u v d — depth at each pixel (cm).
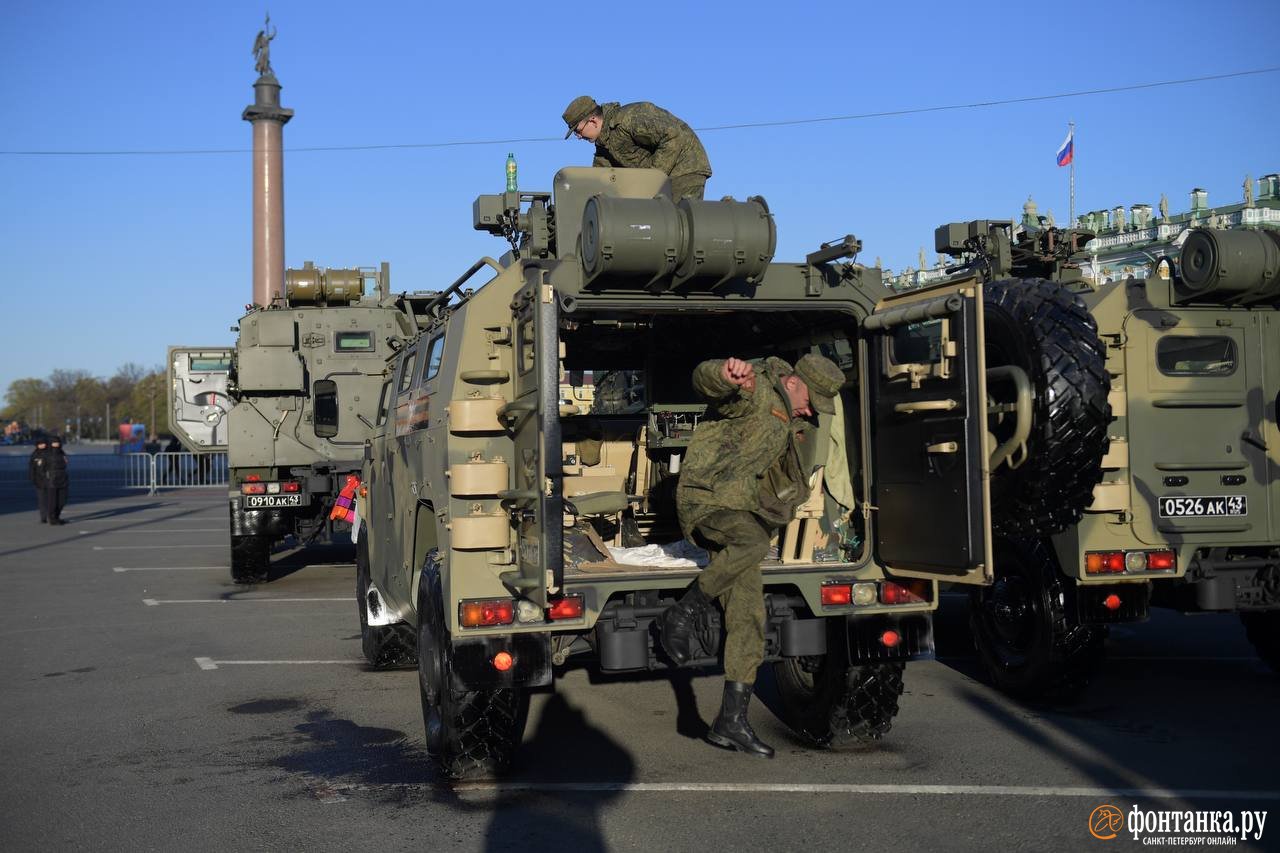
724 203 518
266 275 3619
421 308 838
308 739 656
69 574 1490
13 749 638
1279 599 763
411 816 511
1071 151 2934
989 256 873
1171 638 966
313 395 1340
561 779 564
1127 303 739
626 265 510
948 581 539
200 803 534
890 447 563
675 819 502
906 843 470
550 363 477
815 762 591
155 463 3466
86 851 472
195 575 1482
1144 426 733
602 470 747
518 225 589
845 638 571
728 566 520
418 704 746
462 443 528
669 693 761
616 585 527
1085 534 709
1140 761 588
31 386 17438
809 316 638
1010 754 602
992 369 564
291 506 1350
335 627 1070
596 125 696
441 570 555
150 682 820
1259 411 754
